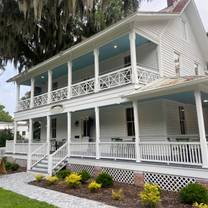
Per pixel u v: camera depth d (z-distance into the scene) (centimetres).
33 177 1244
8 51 1978
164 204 696
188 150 859
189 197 685
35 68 1755
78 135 1712
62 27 1969
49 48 2170
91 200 759
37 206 679
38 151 1543
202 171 775
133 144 1029
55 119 1983
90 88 1314
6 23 1784
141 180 957
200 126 808
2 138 2634
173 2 1705
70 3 1508
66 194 852
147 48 1355
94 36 1225
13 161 1841
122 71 1145
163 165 885
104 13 1917
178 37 1527
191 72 1616
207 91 889
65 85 1916
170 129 1199
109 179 955
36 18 1429
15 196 814
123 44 1262
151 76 1179
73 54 1436
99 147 1173
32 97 1825
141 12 1097
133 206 679
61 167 1319
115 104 1156
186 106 1391
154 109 1221
